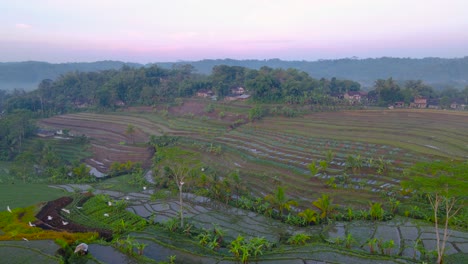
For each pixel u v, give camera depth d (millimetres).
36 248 36094
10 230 41375
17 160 79625
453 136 79875
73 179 71062
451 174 37219
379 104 127688
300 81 140625
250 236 43250
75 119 134125
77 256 35875
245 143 88125
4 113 144375
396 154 69500
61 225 44906
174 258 35688
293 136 90562
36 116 142375
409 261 35812
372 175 60281
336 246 39250
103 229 44188
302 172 65438
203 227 46156
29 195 58375
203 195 59500
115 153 93000
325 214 47188
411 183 37594
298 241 40656
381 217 46875
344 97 144375
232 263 35906
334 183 58562
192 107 132125
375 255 37000
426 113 105250
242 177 67438
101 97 142875
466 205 46281
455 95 152000
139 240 40906
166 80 166250
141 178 68938
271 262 35781
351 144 79500
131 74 163000
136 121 124250
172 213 51781
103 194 59406
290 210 51531
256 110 109375
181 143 93625
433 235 42094
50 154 80688
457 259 36031
